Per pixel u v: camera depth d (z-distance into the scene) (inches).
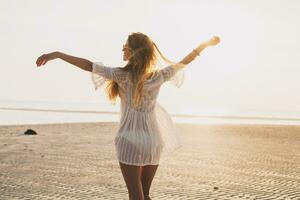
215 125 1578.5
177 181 393.7
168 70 161.2
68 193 329.4
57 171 438.6
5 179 384.2
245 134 1149.7
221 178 415.5
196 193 339.9
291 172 466.0
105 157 569.3
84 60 152.4
